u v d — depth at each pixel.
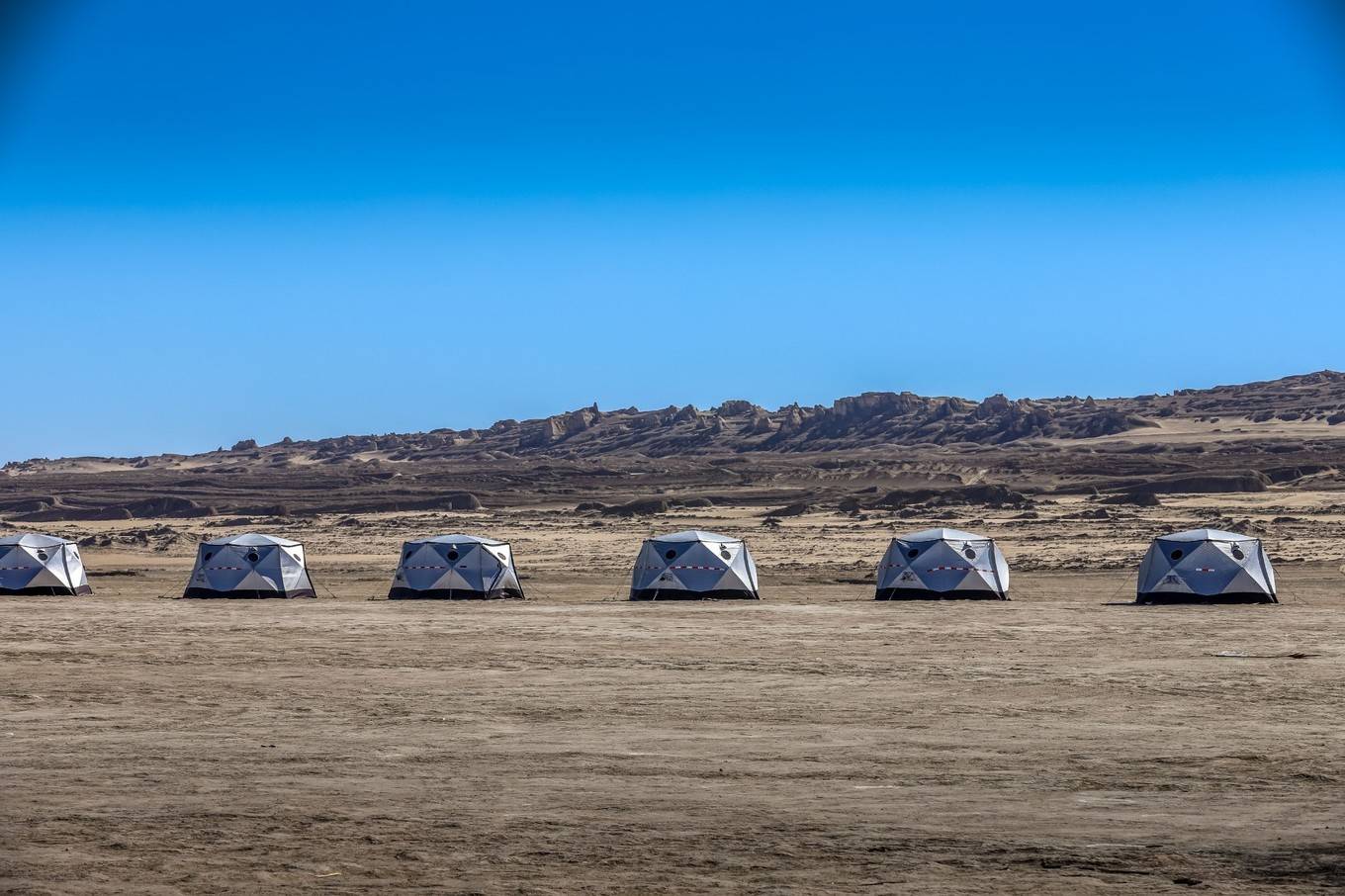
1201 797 26.59
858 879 20.70
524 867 21.52
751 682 45.69
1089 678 45.88
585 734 34.91
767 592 89.25
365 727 36.12
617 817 25.06
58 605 79.88
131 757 31.59
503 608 76.50
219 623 68.75
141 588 97.81
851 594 86.75
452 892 20.08
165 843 23.14
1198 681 44.78
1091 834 23.48
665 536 83.88
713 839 23.31
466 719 37.56
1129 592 86.25
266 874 21.11
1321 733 34.31
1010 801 26.36
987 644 57.69
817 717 37.72
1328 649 54.44
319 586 99.56
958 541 81.19
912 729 35.50
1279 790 27.22
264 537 87.44
